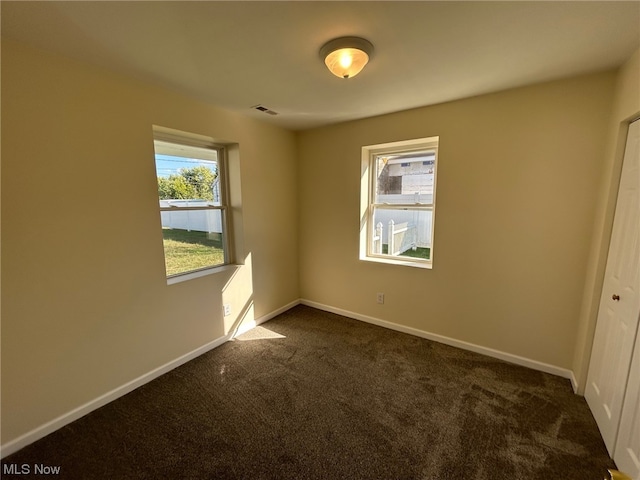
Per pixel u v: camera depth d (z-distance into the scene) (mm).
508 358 2469
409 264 2955
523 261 2316
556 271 2199
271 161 3211
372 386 2166
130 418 1862
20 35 1463
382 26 1396
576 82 1987
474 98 2357
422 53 1651
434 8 1262
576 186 2064
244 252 3008
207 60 1742
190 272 2680
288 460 1562
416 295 2910
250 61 1743
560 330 2230
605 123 1928
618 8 1251
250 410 1930
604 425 1656
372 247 3355
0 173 1507
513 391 2088
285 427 1782
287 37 1491
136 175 2076
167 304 2340
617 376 1555
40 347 1696
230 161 2902
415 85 2109
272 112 2738
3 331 1565
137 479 1464
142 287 2166
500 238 2389
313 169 3441
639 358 1354
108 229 1951
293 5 1237
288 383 2209
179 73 1923
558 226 2156
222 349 2725
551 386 2137
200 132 2449
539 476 1459
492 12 1290
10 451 1607
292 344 2811
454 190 2543
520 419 1825
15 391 1619
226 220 2977
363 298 3295
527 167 2215
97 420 1848
